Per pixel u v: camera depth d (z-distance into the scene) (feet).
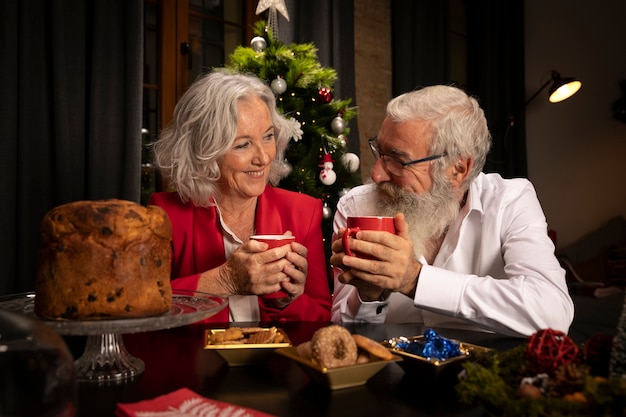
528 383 2.20
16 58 8.34
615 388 1.91
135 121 9.30
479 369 2.36
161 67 11.38
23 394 1.74
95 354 2.97
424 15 15.96
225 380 2.84
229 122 5.07
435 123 4.68
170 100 11.51
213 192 5.43
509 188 5.17
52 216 3.00
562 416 1.86
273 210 5.65
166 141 5.56
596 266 18.93
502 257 4.97
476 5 18.21
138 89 9.32
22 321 2.02
